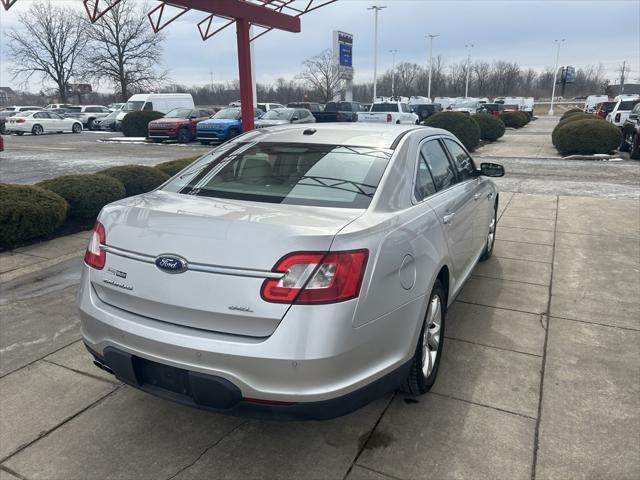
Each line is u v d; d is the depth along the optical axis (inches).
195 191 117.6
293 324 84.5
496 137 922.7
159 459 102.7
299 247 85.2
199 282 88.6
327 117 962.7
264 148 132.0
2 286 194.5
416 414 115.6
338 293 86.1
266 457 102.8
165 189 123.5
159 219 95.7
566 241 257.0
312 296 84.7
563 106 3818.9
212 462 101.6
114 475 98.4
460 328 158.7
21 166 607.2
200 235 89.8
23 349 146.3
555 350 144.6
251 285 85.7
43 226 249.8
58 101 2664.9
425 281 109.9
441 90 3577.8
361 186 110.7
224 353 86.4
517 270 213.0
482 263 222.7
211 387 89.0
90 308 102.8
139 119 1034.1
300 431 110.7
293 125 151.5
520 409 117.1
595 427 110.4
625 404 118.6
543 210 331.0
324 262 85.6
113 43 1985.7
